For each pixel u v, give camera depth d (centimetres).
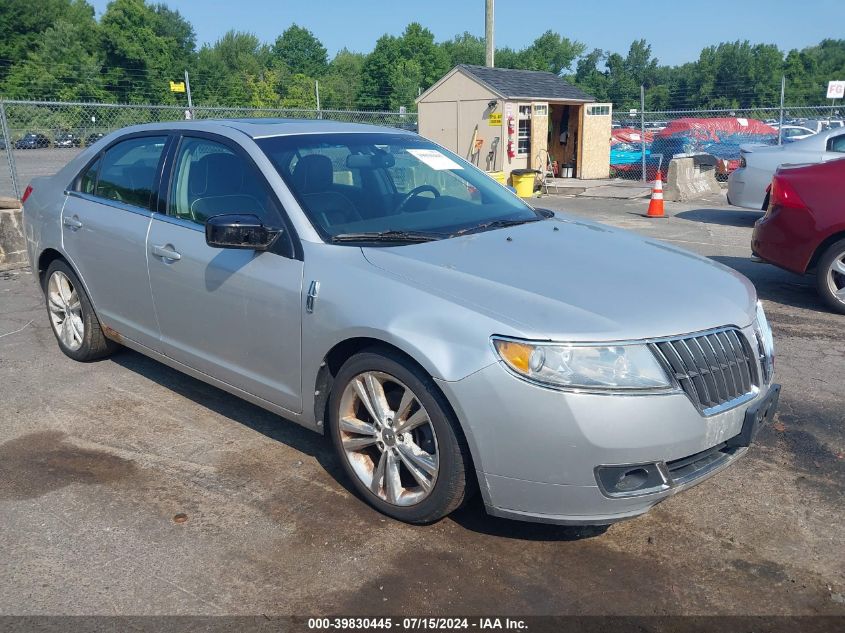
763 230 691
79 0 6769
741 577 296
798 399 470
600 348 275
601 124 1927
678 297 310
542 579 294
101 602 278
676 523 334
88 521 330
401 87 7288
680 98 9388
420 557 306
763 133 1977
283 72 7994
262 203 371
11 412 444
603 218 1257
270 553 308
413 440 319
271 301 353
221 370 396
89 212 473
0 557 304
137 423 430
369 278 321
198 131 422
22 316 641
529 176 1659
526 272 320
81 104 1082
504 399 277
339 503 346
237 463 384
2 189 1238
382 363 313
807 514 341
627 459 275
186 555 307
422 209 394
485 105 1716
